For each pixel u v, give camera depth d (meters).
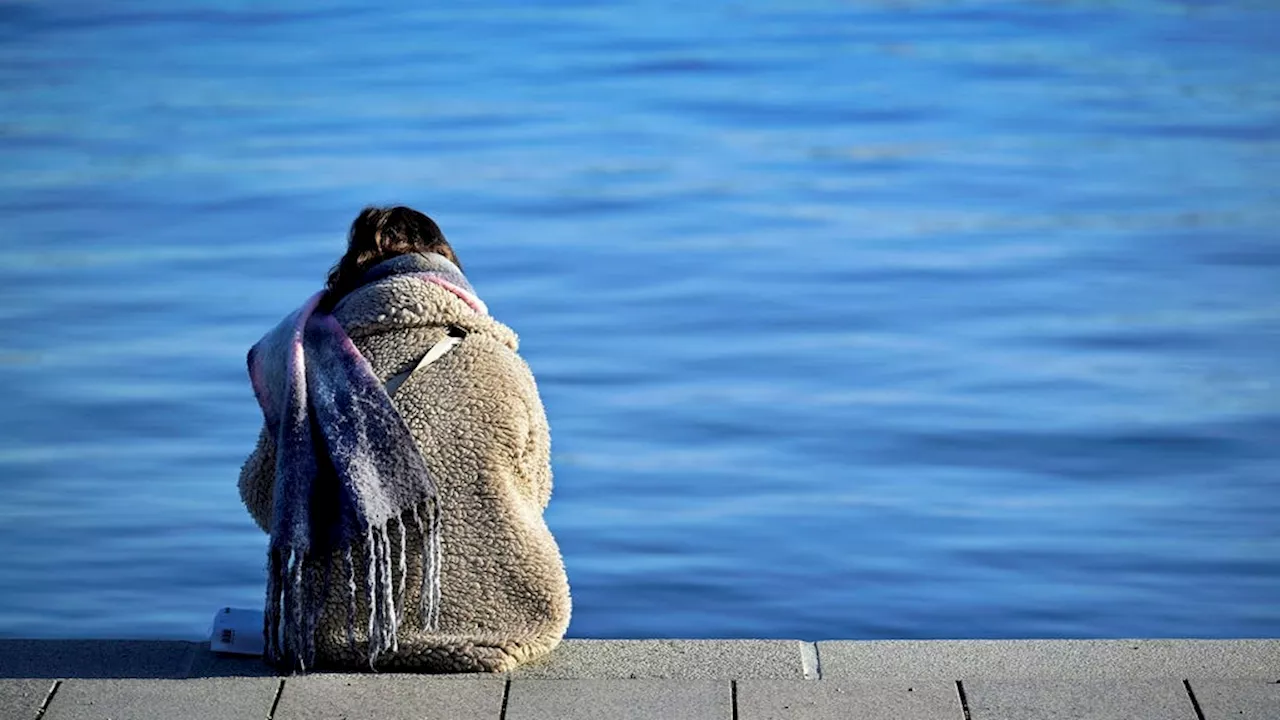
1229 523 34.72
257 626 17.23
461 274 17.72
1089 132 73.69
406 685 15.73
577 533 33.94
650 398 42.06
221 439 39.41
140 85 84.19
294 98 81.00
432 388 17.12
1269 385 42.94
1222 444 39.06
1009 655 16.80
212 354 45.09
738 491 36.31
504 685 15.71
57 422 40.28
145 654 17.22
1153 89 81.25
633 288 51.34
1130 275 53.03
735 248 55.88
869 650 16.98
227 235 57.59
